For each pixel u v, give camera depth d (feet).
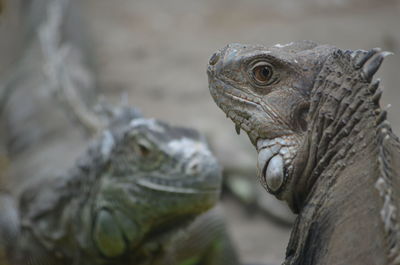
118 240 41.55
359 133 18.33
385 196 16.14
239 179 66.23
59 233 44.39
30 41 95.25
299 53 20.54
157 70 93.81
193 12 113.50
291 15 107.04
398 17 103.19
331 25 99.81
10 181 57.57
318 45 21.16
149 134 40.01
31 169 57.06
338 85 19.13
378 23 100.27
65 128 62.64
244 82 21.06
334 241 17.66
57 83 68.74
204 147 40.22
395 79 83.15
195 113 80.23
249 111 20.86
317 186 19.02
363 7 108.68
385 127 17.38
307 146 19.38
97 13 115.03
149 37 105.29
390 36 95.45
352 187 17.80
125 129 41.65
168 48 100.42
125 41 103.96
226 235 49.57
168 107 82.94
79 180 43.34
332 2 110.73
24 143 65.46
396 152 17.81
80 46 94.63
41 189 48.03
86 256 43.34
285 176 19.81
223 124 75.97
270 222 62.80
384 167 16.81
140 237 41.42
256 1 114.42
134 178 40.27
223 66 21.47
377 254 16.16
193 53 97.96
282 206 62.64
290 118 20.11
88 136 58.13
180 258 47.06
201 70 92.79
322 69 19.77
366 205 17.17
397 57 89.40
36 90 73.31
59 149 59.06
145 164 39.96
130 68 95.09
